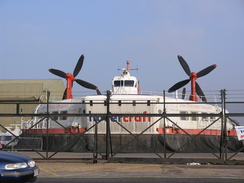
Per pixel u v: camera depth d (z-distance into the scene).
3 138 24.81
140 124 24.36
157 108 25.70
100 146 24.33
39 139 25.97
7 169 8.91
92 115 16.31
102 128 24.58
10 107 49.41
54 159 16.69
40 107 30.81
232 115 16.05
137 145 24.19
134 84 32.88
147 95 25.42
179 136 25.30
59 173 12.67
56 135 25.92
